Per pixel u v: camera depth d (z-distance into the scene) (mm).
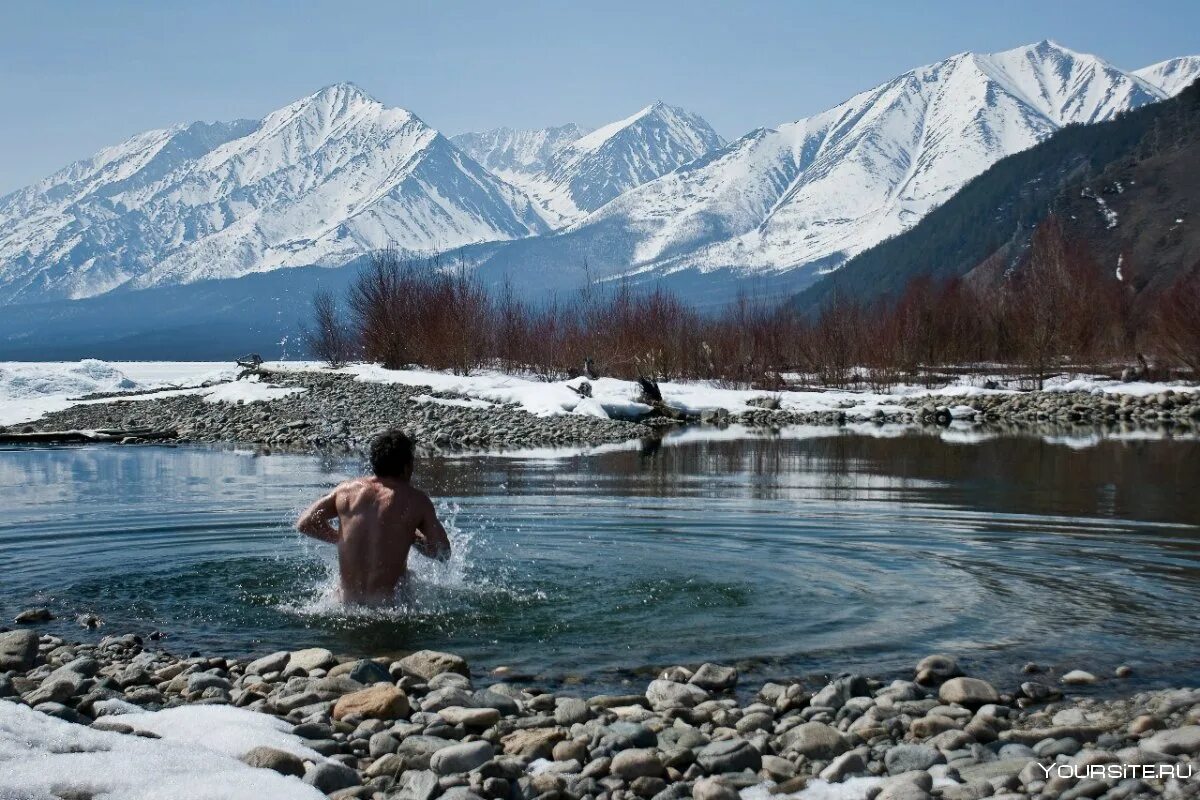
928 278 53281
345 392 31438
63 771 4297
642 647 6848
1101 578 8602
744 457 19297
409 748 4934
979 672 6238
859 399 32812
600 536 10531
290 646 6973
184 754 4582
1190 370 39469
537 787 4527
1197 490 14102
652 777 4672
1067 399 31719
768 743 5105
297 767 4621
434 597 8055
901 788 4391
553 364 37719
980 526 11109
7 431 26031
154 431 25328
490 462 18625
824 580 8570
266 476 16703
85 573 9023
